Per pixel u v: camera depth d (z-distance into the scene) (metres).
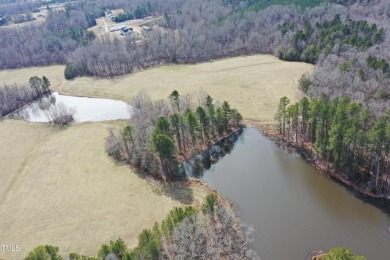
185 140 109.12
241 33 199.00
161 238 67.25
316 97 113.88
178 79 158.62
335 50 147.12
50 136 121.44
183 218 69.75
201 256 68.06
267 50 182.38
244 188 88.88
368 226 74.31
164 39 194.50
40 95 161.88
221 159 102.38
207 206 75.25
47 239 77.56
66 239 77.00
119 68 177.25
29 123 133.25
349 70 126.44
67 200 88.62
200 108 105.50
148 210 82.94
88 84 166.25
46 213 85.12
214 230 73.94
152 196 87.50
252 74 154.88
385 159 84.12
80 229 79.25
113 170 98.56
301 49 167.38
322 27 175.38
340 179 87.94
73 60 184.12
